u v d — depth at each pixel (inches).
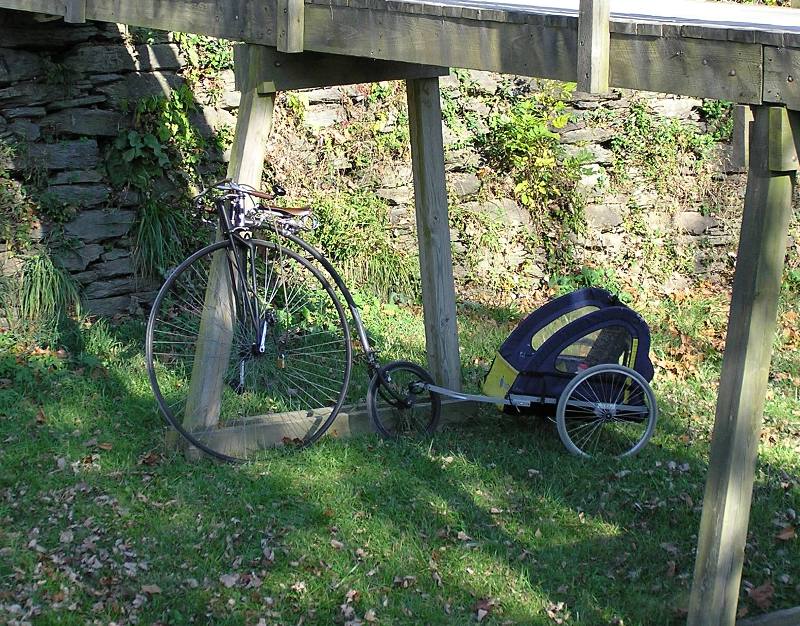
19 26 274.5
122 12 224.1
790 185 136.9
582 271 364.2
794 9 228.1
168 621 162.6
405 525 192.7
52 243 285.0
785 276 376.8
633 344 230.4
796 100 128.7
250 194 210.2
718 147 386.6
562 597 173.2
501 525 195.3
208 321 215.6
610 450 231.8
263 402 240.4
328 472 211.9
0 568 172.1
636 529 195.9
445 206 232.5
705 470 223.5
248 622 162.9
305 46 192.4
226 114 315.6
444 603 169.6
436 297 235.8
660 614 167.3
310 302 304.5
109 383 250.8
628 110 375.6
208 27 208.2
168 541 183.8
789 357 316.2
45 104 282.7
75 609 163.3
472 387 272.2
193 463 213.3
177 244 302.7
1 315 274.4
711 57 136.3
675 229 382.9
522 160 358.6
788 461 232.2
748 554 187.0
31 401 238.8
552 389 227.9
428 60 172.1
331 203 328.2
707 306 355.6
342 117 337.7
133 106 294.2
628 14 160.2
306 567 177.5
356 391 257.0
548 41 153.7
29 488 199.2
